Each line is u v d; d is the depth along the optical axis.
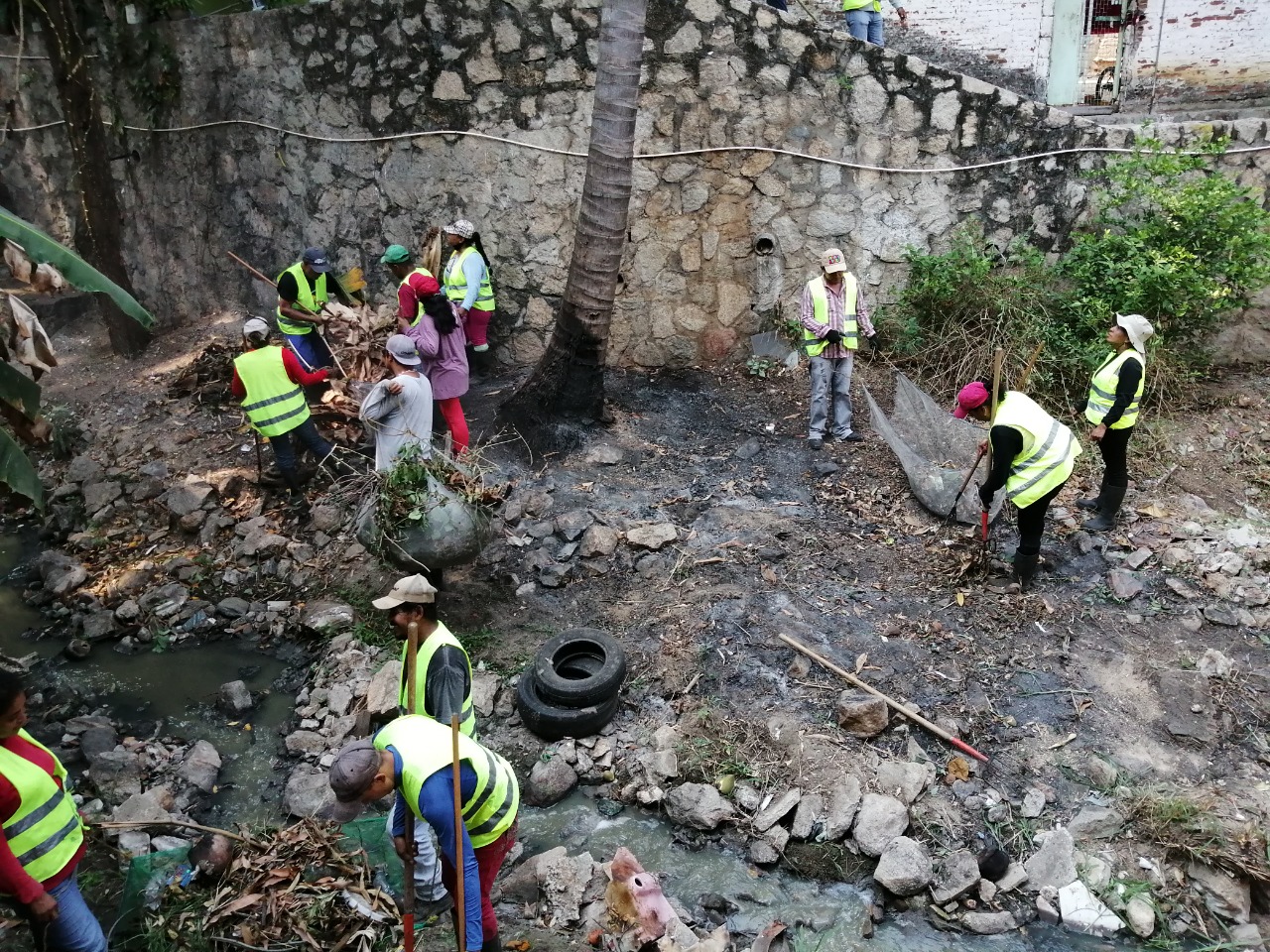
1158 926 4.82
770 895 5.02
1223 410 8.76
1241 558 6.91
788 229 9.59
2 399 5.86
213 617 7.39
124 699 6.59
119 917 4.50
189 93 11.19
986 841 5.21
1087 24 11.10
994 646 6.35
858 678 6.09
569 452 8.48
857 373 9.37
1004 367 8.74
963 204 9.39
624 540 7.39
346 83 10.06
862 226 9.54
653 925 4.63
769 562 7.16
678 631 6.55
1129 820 5.24
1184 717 5.80
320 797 5.51
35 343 5.87
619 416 9.09
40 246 5.01
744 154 9.35
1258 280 8.52
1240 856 4.93
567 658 6.27
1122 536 7.29
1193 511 7.57
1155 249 8.64
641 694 6.17
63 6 10.20
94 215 10.86
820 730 5.79
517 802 4.23
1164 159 8.64
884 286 9.72
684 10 8.95
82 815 5.48
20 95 12.52
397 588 4.47
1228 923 4.81
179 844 5.23
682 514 7.73
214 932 4.43
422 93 9.72
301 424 8.05
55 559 8.00
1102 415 6.98
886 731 5.78
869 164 9.34
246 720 6.36
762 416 9.16
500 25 9.25
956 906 4.93
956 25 11.40
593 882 4.97
